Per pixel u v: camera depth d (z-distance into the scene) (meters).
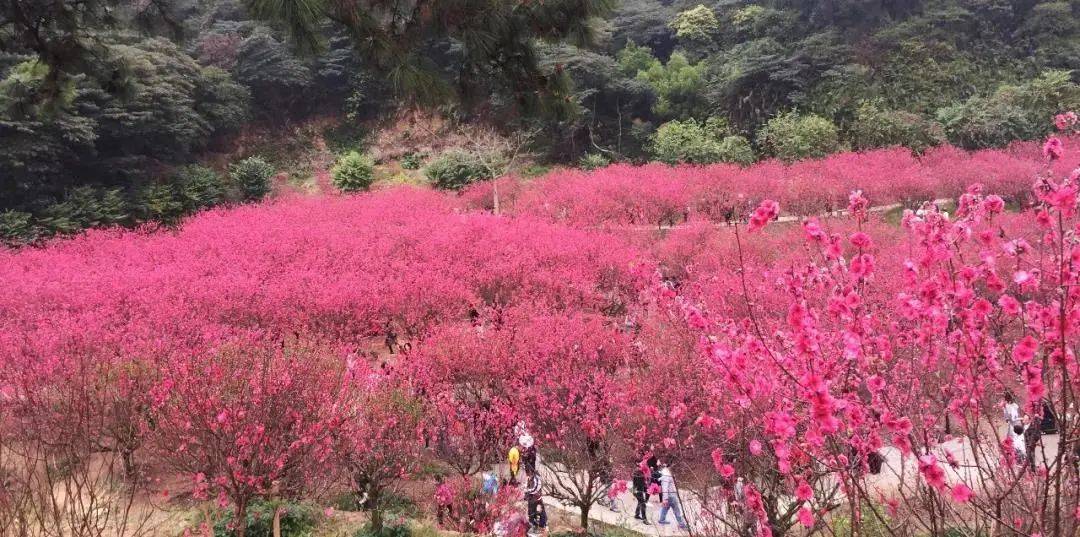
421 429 8.70
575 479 9.09
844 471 3.02
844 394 3.16
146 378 8.54
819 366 3.03
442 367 11.00
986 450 3.87
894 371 3.92
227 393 6.98
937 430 3.83
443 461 10.30
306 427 7.30
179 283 16.95
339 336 14.25
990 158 28.84
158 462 8.02
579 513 9.38
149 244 23.50
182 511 7.52
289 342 13.80
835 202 23.88
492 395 10.92
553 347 11.21
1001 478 3.29
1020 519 2.86
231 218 28.27
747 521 4.01
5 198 27.81
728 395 6.11
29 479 4.73
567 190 28.98
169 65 34.91
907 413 3.48
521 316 13.76
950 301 2.96
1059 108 33.72
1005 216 13.59
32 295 15.89
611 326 12.94
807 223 3.00
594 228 23.78
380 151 42.53
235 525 6.71
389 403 8.48
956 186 25.00
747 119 40.28
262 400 6.91
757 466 4.34
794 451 3.50
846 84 38.50
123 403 7.96
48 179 29.28
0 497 4.42
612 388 9.94
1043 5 40.03
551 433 9.89
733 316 10.84
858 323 3.16
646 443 8.74
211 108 39.09
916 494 3.56
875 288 10.15
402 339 15.87
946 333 3.17
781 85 40.25
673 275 18.59
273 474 6.76
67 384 8.08
